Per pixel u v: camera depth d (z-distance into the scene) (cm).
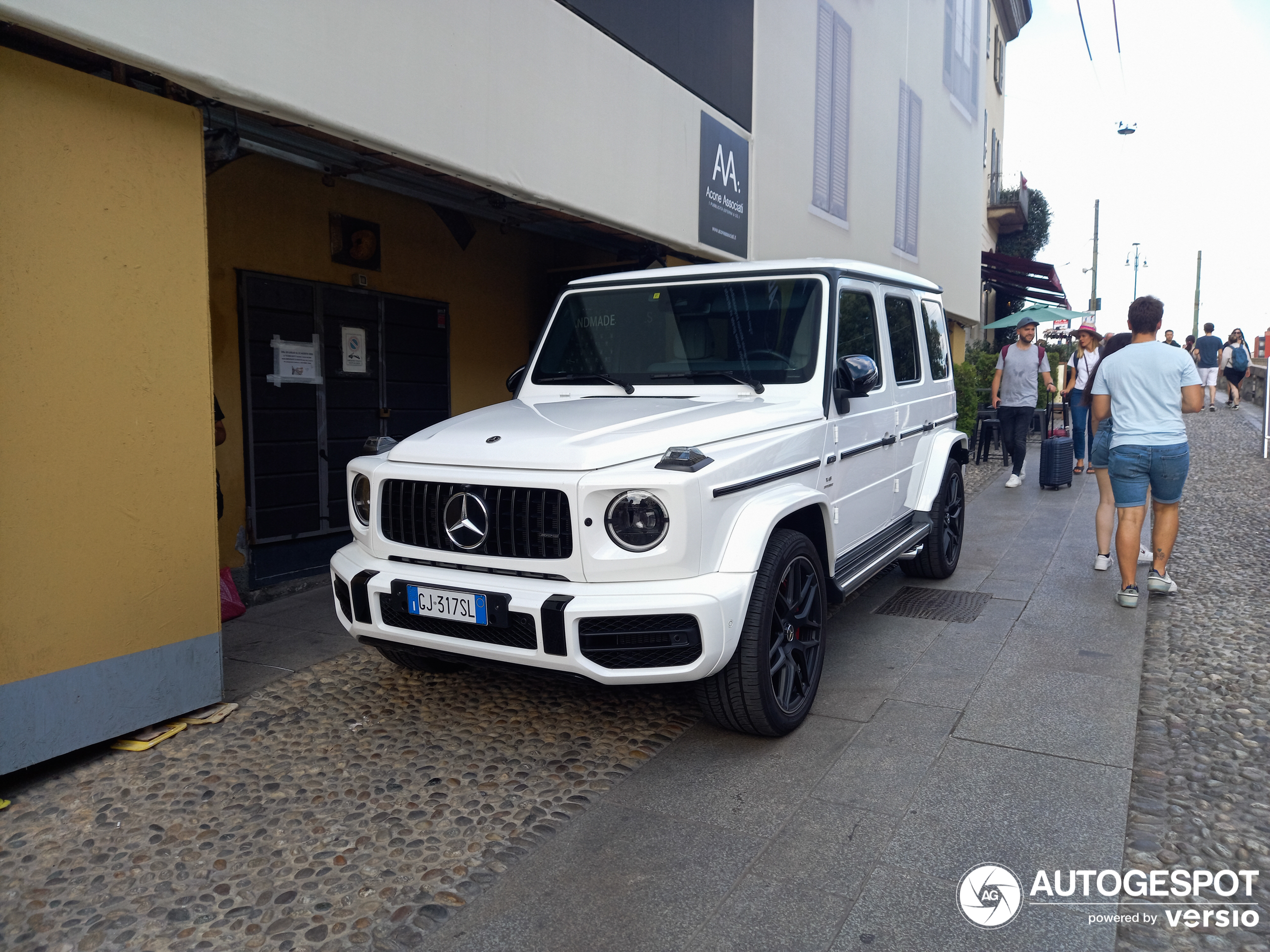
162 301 357
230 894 260
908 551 514
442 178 525
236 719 385
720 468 320
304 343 617
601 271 810
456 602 319
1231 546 688
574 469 309
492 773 333
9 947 237
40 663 323
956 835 282
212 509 382
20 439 313
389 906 252
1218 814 294
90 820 302
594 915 247
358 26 422
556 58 557
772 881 260
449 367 743
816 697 402
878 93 1130
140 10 329
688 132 709
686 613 297
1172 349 519
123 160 339
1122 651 455
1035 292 2330
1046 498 952
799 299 429
